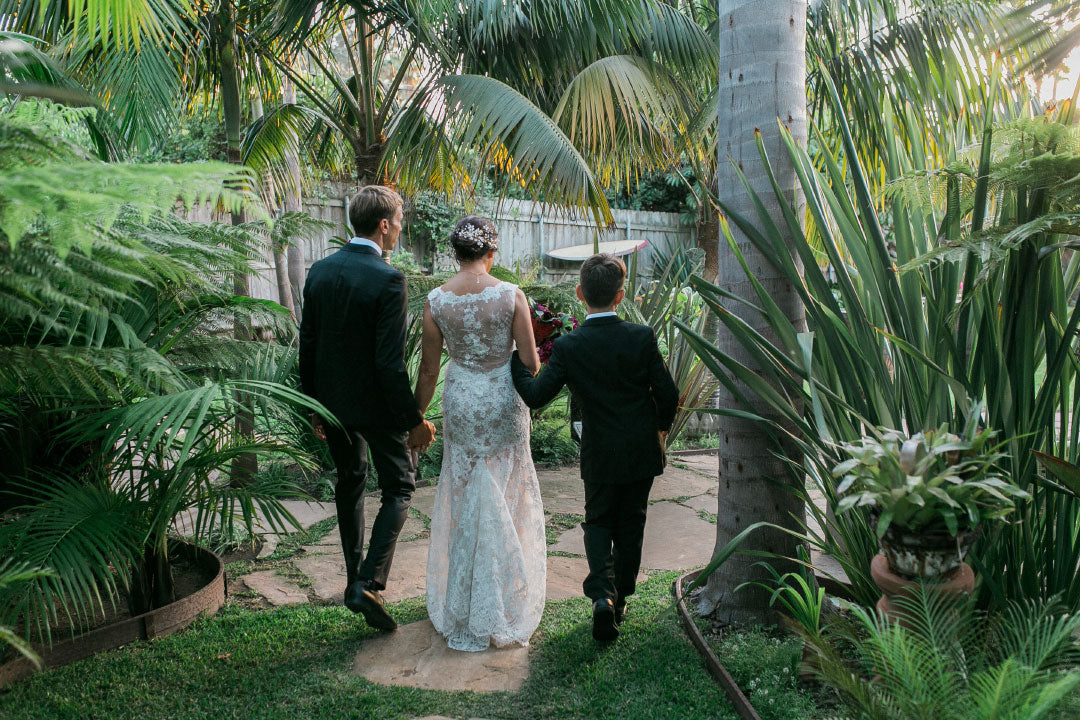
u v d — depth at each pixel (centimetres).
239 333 338
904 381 240
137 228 235
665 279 592
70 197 126
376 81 596
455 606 261
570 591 313
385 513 270
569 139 515
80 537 220
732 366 245
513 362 266
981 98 532
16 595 202
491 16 472
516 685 236
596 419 254
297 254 680
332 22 548
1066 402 226
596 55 551
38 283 154
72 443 258
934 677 165
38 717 215
